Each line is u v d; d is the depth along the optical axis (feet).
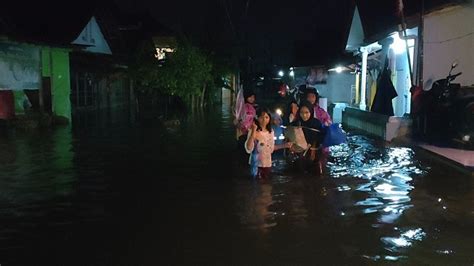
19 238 20.43
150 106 120.37
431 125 47.29
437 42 50.65
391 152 42.50
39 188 29.37
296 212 23.99
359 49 78.84
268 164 31.76
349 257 18.12
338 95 112.37
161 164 37.47
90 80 104.42
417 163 37.11
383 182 30.55
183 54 104.99
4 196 27.43
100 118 82.48
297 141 33.47
